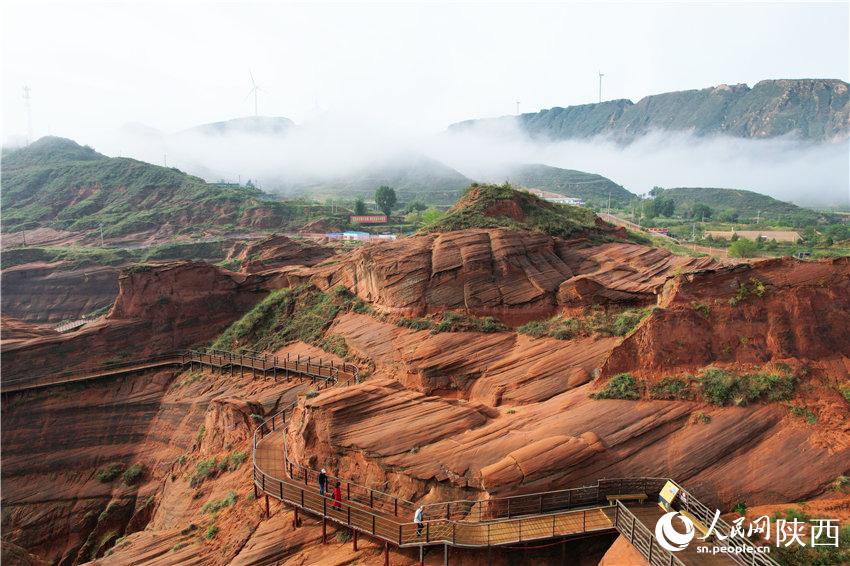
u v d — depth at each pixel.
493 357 31.52
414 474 22.12
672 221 166.00
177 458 41.78
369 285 44.34
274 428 33.16
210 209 155.88
